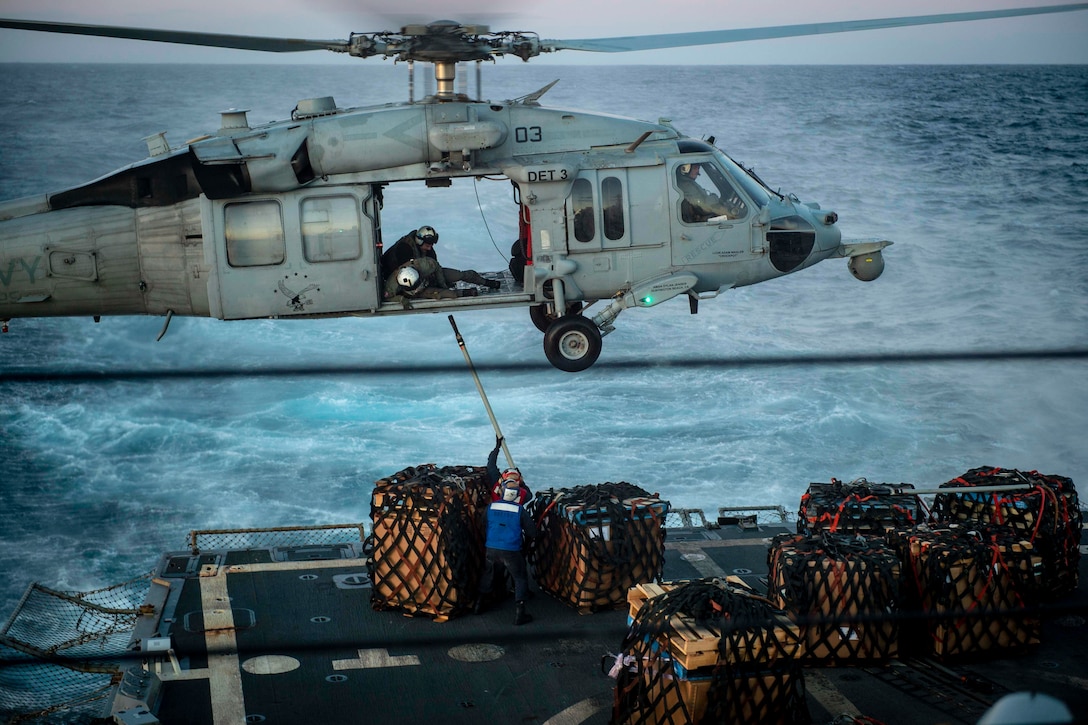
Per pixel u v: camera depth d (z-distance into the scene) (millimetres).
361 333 32531
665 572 11688
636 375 28750
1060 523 10680
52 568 18609
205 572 11539
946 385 28234
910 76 188500
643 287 12148
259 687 8922
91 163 63438
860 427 25266
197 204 11609
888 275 40531
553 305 12469
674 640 7676
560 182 11852
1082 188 58375
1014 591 9359
